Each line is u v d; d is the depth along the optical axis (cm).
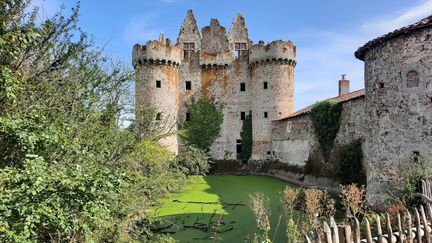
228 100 3712
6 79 575
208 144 3631
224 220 1489
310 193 1000
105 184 568
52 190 525
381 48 1278
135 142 1120
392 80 1233
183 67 3722
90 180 566
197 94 3703
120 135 1081
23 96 732
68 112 888
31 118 654
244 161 3600
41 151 676
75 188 553
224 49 3988
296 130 2864
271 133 3441
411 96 1177
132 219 1055
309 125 2602
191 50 3950
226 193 2208
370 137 1327
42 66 841
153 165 1515
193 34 3978
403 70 1198
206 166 3100
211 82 3725
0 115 645
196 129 3625
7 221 491
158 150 1611
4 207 483
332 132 2219
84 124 904
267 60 3456
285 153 3102
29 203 506
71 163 758
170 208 1745
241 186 2553
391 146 1223
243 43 4031
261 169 3434
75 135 854
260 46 3497
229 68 3728
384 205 1182
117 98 1068
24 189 510
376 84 1296
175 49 3462
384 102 1257
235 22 4069
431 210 610
